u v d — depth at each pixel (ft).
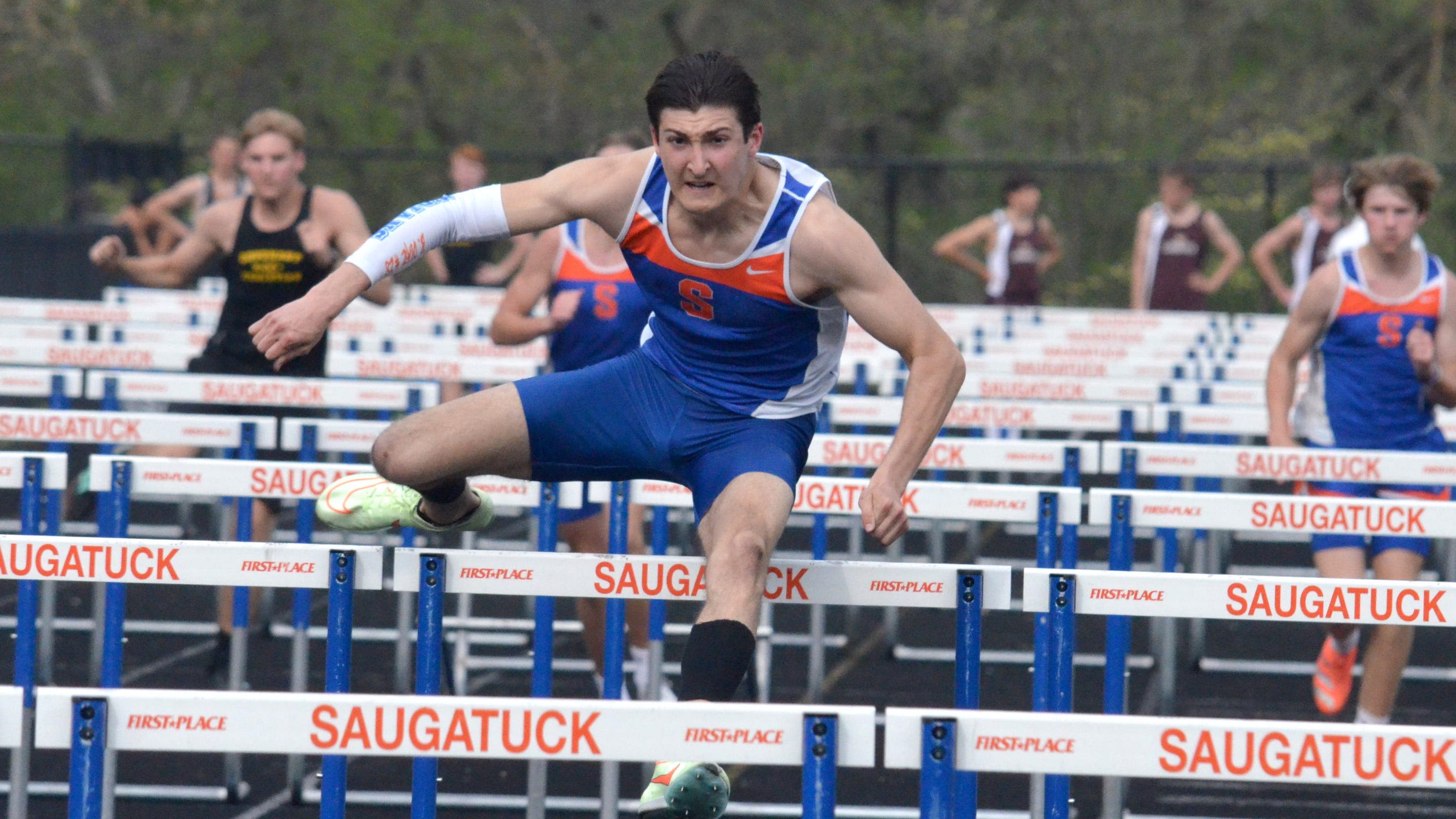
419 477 41.04
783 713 29.04
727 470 40.37
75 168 215.92
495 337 68.90
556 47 286.66
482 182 143.13
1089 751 28.94
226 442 61.05
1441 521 47.85
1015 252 162.91
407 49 268.82
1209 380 97.81
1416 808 63.82
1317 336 66.49
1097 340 120.47
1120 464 59.77
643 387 41.57
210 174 165.27
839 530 129.39
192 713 29.04
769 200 38.68
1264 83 291.99
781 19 285.02
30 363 90.74
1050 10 286.05
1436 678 83.15
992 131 282.97
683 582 39.75
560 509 64.49
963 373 39.65
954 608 39.55
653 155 39.60
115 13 273.33
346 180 265.13
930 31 283.38
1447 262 261.03
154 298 123.24
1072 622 39.42
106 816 40.88
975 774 35.91
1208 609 39.04
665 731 29.04
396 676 74.54
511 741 29.04
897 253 232.12
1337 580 38.70
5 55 273.54
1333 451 58.85
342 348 102.12
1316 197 148.05
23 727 29.07
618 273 67.97
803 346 40.86
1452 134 283.18
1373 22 295.28
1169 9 289.53
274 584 39.83
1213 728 28.66
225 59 270.46
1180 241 153.48
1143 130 281.54
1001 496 49.83
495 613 98.58
